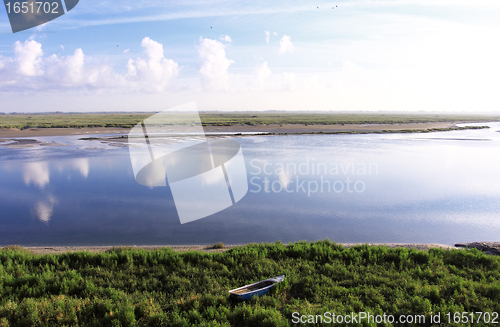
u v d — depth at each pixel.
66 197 17.98
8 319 5.36
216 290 6.61
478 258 8.53
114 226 13.38
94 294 6.49
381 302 6.08
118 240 11.89
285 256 8.85
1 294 6.28
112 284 7.05
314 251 9.14
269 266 7.95
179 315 5.61
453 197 18.31
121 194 18.52
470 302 6.07
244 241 11.95
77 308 5.77
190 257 8.58
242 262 8.33
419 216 15.00
